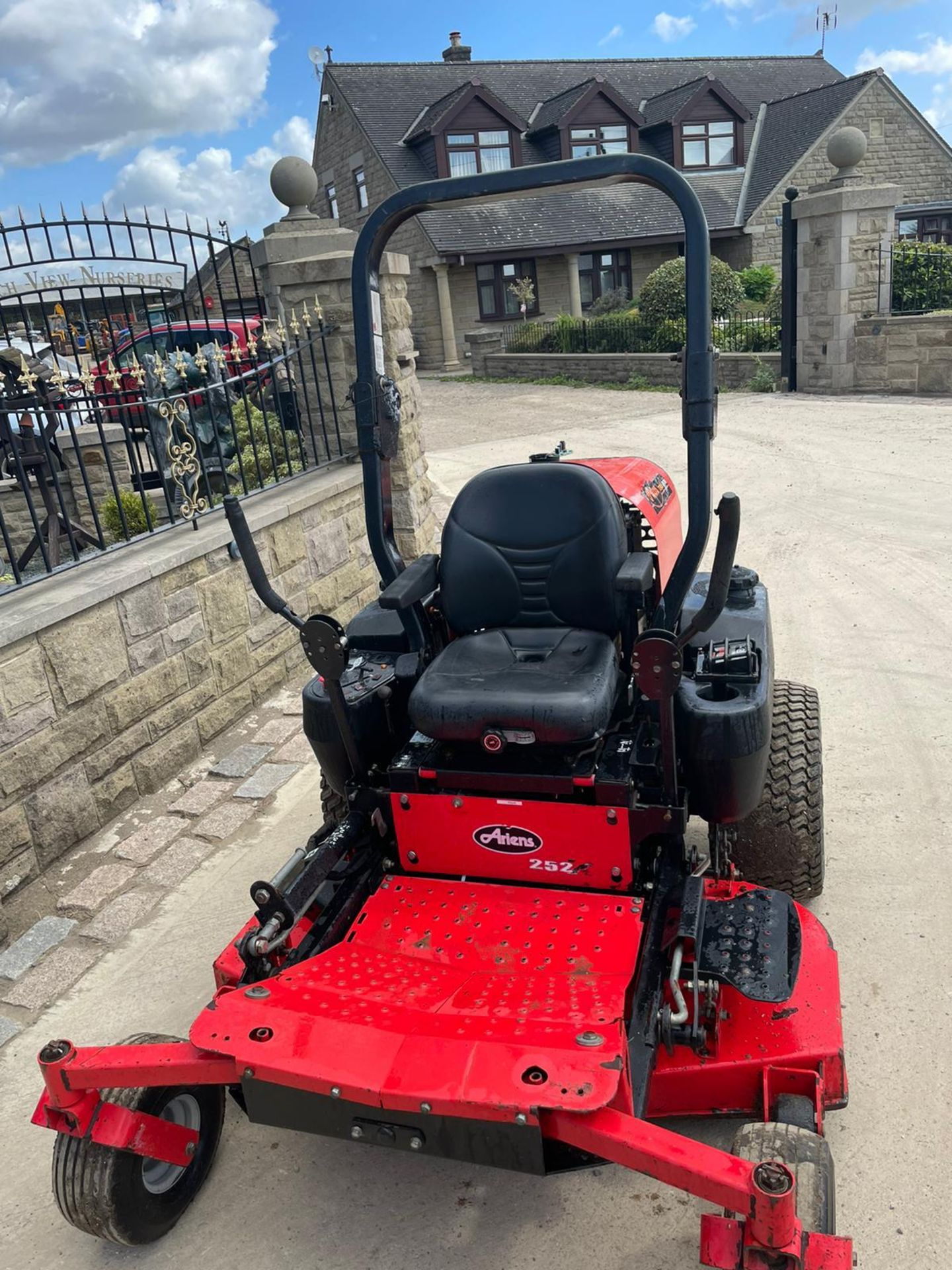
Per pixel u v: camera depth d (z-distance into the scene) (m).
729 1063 2.48
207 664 5.29
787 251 13.85
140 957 3.72
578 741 2.60
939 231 25.67
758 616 3.28
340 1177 2.78
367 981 2.49
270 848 4.35
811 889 3.41
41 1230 2.71
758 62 30.77
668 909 2.65
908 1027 3.03
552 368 19.22
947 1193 2.51
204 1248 2.61
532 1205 2.63
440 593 3.28
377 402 3.10
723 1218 1.99
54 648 4.26
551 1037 2.20
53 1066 2.31
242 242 5.97
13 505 7.66
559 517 3.00
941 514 7.92
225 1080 2.27
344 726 2.93
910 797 4.20
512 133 25.02
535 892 2.79
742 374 15.65
